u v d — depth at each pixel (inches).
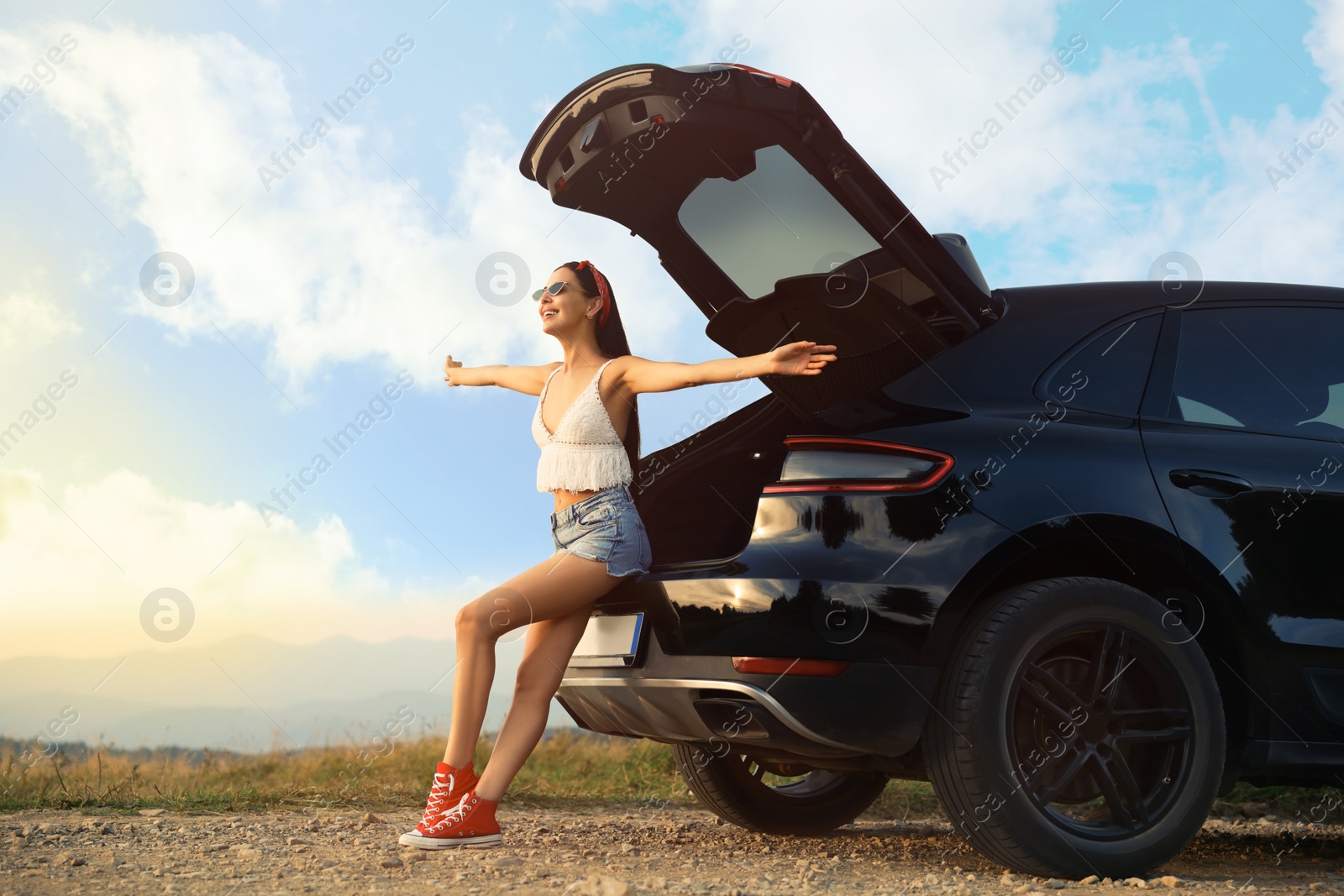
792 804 135.0
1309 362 121.6
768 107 99.4
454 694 106.3
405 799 158.1
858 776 139.6
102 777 157.2
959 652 95.3
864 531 94.8
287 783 168.2
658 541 122.6
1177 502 103.9
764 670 92.0
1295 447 113.7
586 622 111.6
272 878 89.0
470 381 127.3
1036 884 94.1
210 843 110.0
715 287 125.7
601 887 80.4
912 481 96.0
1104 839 96.7
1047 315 114.7
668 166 112.6
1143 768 103.9
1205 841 139.3
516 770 107.7
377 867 94.6
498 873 92.7
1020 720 98.0
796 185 107.9
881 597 92.8
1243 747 106.9
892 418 102.2
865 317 107.0
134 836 114.9
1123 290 119.7
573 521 107.7
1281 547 107.2
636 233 124.1
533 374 122.3
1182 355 116.3
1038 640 95.7
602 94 107.0
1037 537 97.0
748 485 118.2
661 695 98.8
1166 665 100.3
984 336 111.1
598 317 118.3
